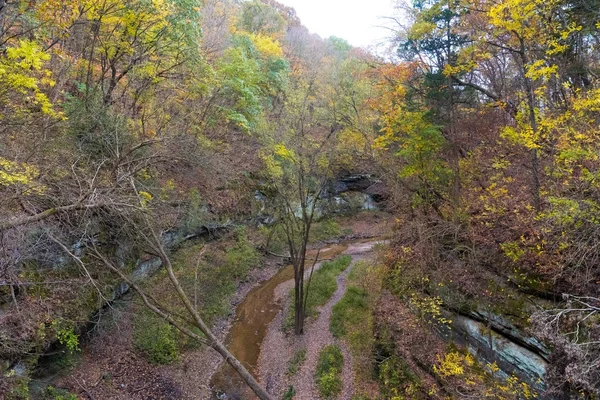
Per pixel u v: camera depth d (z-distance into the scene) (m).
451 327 12.68
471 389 10.27
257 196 27.14
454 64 14.27
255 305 20.33
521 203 11.41
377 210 34.47
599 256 8.55
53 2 10.35
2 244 8.55
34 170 9.41
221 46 25.67
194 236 22.08
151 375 14.05
